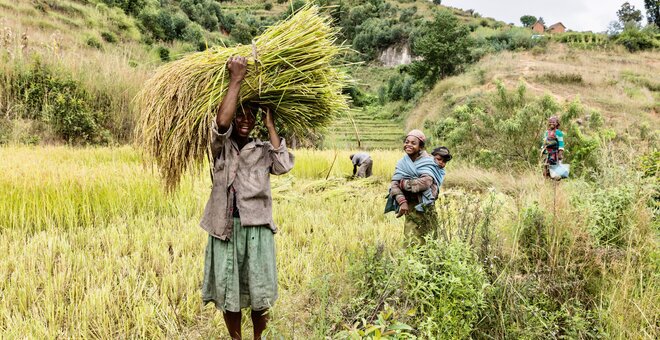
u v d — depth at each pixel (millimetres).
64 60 17516
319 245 5273
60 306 3635
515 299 3451
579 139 10781
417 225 4555
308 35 3182
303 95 3229
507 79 31594
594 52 45250
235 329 3133
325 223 6375
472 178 10578
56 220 5988
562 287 3775
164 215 6625
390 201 4738
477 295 3223
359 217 6973
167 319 3512
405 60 62500
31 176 6871
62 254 4660
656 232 4594
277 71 3109
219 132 2945
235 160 3031
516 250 4180
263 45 3109
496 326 3299
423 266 3330
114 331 3467
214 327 3490
